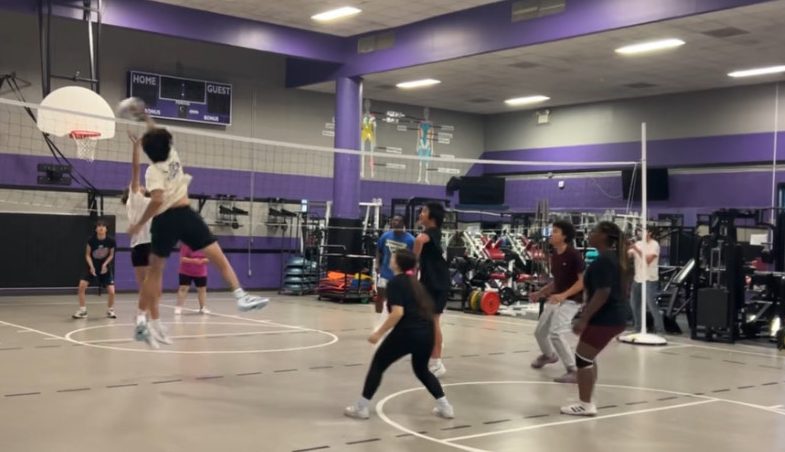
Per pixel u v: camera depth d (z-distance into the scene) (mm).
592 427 5676
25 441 4918
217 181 18172
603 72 16625
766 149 17328
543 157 21812
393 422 5637
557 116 21531
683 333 11977
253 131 18781
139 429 5285
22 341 9164
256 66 18828
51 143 15344
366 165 20719
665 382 7641
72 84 16156
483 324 12352
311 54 16328
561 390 7027
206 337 9859
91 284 15781
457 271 14859
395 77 17375
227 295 16781
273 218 18609
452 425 5594
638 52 14625
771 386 7562
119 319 11492
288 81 19047
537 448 5051
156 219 5984
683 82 17594
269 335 10188
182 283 12352
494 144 23172
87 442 4926
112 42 16797
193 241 5996
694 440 5395
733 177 18078
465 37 14617
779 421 6043
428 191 21953
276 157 19109
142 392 6469
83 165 16156
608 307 5926
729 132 17984
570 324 7562
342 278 15602
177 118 17500
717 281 11438
